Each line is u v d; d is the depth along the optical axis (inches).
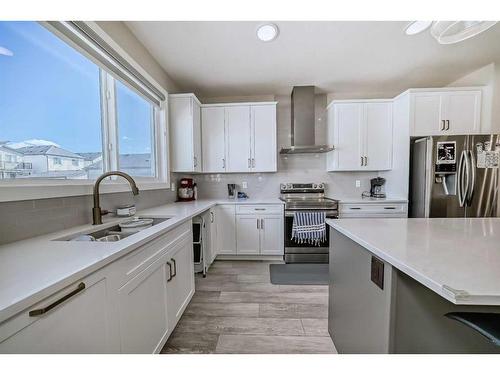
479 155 103.3
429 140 105.0
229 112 131.3
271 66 107.3
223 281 99.8
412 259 32.0
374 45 91.1
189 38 84.7
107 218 69.0
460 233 46.7
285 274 106.8
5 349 22.2
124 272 40.3
